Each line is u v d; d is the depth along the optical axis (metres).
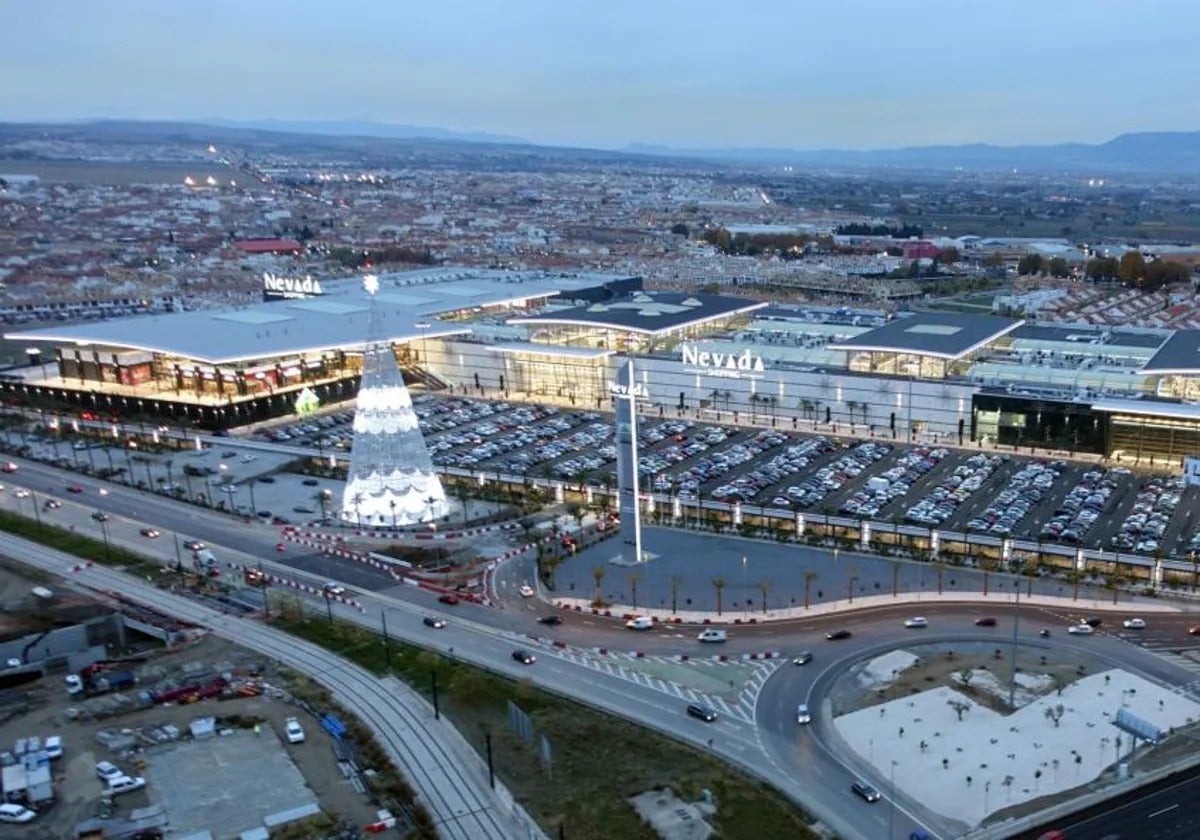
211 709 125.06
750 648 137.88
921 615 145.38
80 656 140.25
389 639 144.38
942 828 97.62
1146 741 109.00
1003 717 117.31
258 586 164.88
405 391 187.38
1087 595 149.25
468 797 105.12
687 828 98.38
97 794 105.88
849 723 117.81
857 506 189.75
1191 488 192.38
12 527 194.38
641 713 122.06
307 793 106.00
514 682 130.62
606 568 167.25
